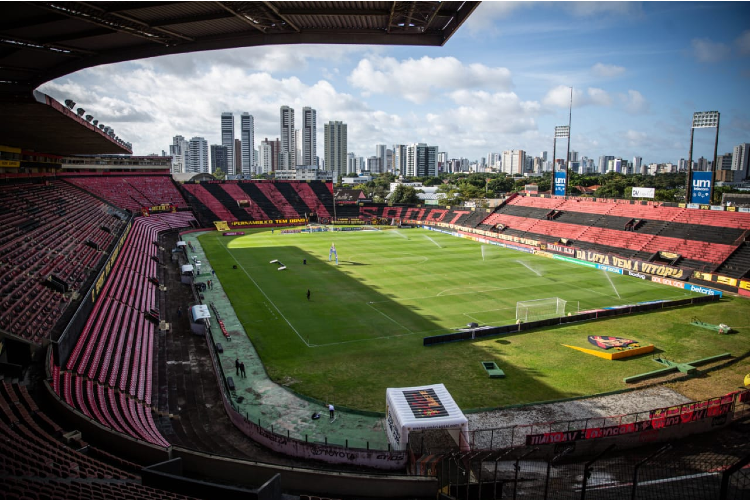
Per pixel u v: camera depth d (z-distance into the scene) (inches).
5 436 786.2
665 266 2886.3
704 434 1175.0
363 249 3868.1
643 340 1812.3
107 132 2108.8
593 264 3262.8
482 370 1537.9
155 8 983.6
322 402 1328.7
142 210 4756.4
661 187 7081.7
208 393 1390.3
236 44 1205.1
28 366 1221.7
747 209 3110.2
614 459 1057.5
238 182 6023.6
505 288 2598.4
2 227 2028.8
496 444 1109.1
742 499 869.8
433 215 5585.6
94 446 939.3
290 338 1818.4
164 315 2134.6
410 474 987.9
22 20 1020.5
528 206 4717.0
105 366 1375.5
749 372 1531.7
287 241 4296.3
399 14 1036.5
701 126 3324.3
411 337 1834.4
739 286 2556.6
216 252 3695.9
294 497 817.5
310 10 1032.2
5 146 2415.1
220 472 909.2
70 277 1888.5
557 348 1727.4
